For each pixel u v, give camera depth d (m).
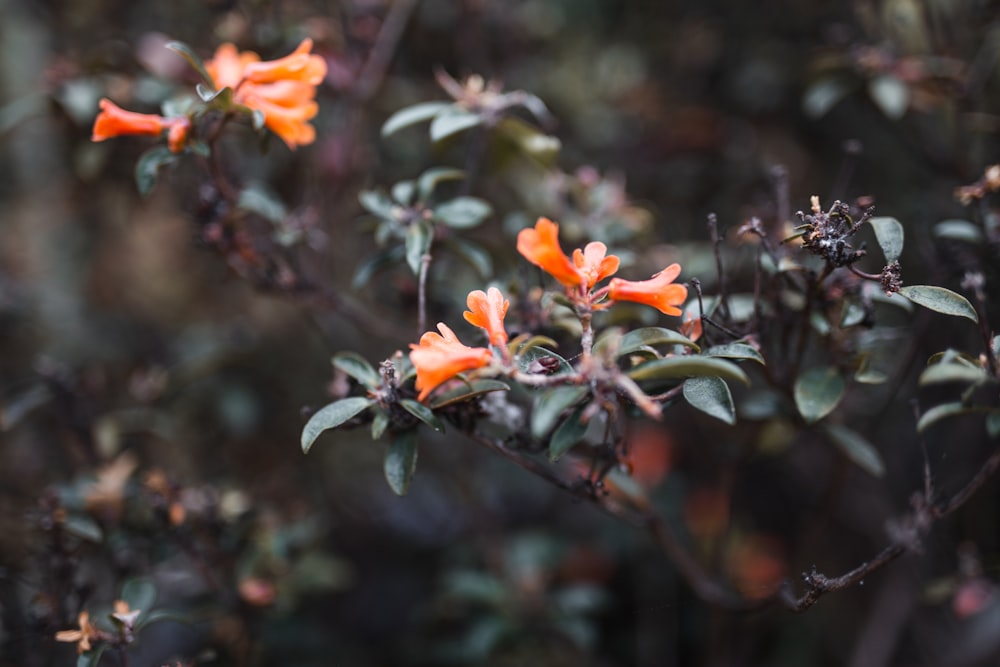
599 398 0.46
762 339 0.55
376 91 0.74
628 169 0.87
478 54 0.81
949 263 0.60
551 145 0.60
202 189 0.60
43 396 0.69
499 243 0.73
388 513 1.02
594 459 0.53
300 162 0.73
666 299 0.48
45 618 0.59
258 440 0.85
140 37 0.80
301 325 0.88
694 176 0.86
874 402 0.66
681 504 0.81
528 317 0.55
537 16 0.88
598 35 0.91
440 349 0.47
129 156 0.69
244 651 0.64
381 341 0.81
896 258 0.49
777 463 0.84
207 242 0.60
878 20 0.70
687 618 0.80
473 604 0.79
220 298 0.95
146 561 0.63
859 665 0.75
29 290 0.89
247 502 0.66
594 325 0.57
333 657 0.78
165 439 0.74
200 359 0.74
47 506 0.60
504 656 0.72
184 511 0.62
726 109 0.88
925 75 0.66
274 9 0.68
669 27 0.90
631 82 0.89
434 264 0.63
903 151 0.79
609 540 0.82
